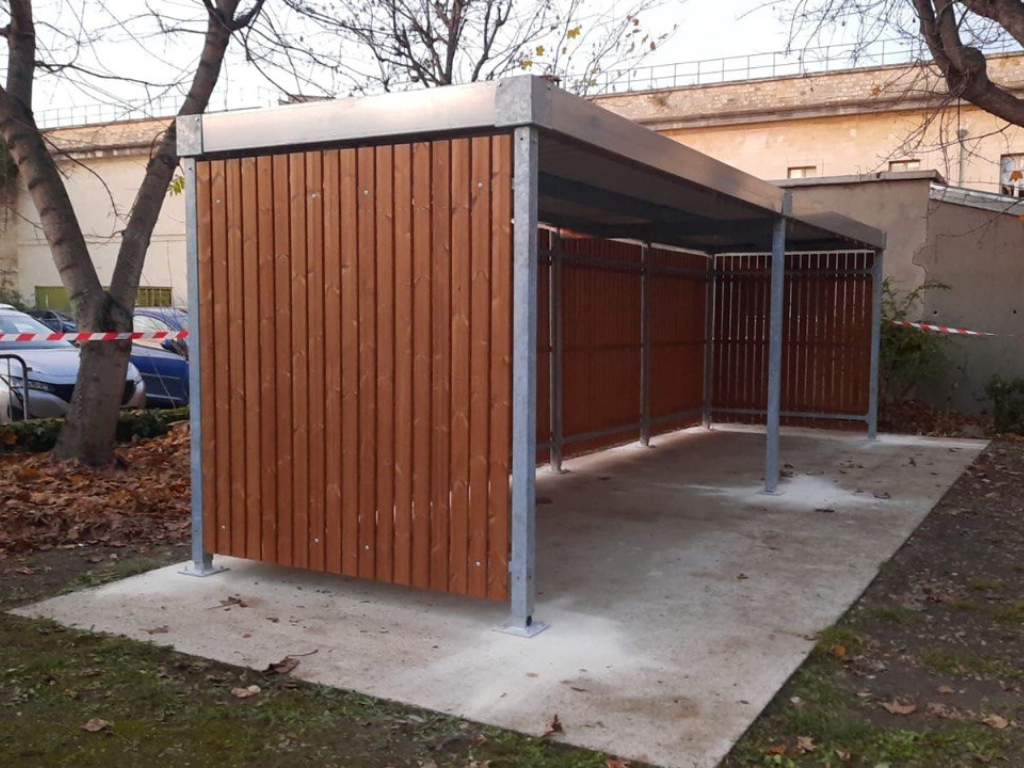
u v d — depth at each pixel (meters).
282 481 4.78
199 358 4.99
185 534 6.10
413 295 4.34
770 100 20.75
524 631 4.18
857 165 20.12
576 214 8.06
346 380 4.55
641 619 4.44
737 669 3.83
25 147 8.07
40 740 3.19
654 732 3.26
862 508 6.96
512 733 3.26
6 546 5.59
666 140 5.23
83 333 7.93
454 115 4.14
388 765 3.05
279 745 3.18
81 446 8.06
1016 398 11.73
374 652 3.98
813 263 11.27
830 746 3.22
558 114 4.17
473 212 4.16
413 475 4.39
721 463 8.97
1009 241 11.90
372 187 4.41
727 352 11.72
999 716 3.48
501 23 10.92
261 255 4.76
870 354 10.97
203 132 4.82
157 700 3.51
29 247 25.64
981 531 6.33
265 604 4.62
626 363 9.62
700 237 10.01
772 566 5.39
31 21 8.09
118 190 22.70
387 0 10.48
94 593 4.79
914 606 4.77
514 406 4.12
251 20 8.62
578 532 6.18
